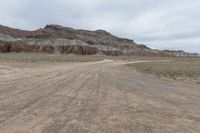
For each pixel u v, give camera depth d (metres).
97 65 42.00
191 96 11.62
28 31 191.88
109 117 7.21
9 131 5.71
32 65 35.00
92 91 12.19
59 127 6.09
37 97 10.03
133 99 10.30
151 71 28.31
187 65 38.78
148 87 14.64
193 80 19.83
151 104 9.34
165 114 7.79
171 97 11.13
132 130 6.04
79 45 174.50
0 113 7.31
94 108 8.34
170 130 6.15
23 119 6.71
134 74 24.97
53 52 155.88
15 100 9.28
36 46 154.75
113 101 9.70
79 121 6.67
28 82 14.84
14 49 134.25
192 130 6.21
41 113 7.42
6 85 13.18
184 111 8.30
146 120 7.00
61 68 30.36
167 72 25.73
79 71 25.84
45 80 16.28
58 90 12.12
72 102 9.24
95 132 5.79
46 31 192.00
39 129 5.89
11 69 25.62
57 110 7.87
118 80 18.14
